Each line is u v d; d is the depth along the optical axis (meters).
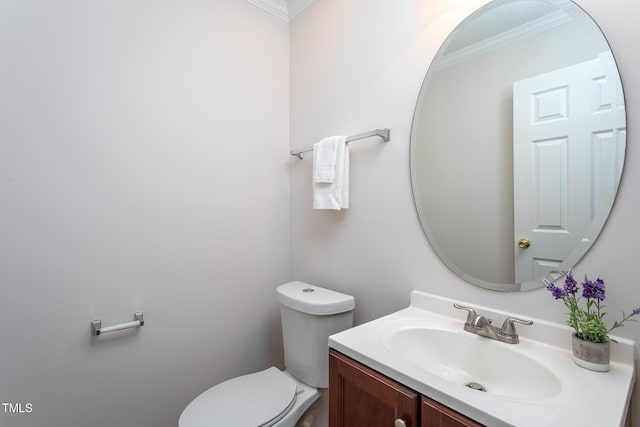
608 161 0.78
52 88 1.13
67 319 1.17
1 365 1.05
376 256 1.35
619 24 0.76
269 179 1.79
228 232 1.61
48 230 1.13
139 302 1.33
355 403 0.85
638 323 0.74
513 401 0.61
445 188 1.12
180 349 1.45
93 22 1.21
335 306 1.30
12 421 1.07
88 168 1.21
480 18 1.03
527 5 0.93
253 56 1.71
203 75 1.52
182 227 1.45
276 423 1.10
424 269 1.17
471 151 1.05
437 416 0.65
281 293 1.44
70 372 1.17
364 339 0.91
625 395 0.63
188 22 1.47
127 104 1.29
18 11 1.07
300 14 1.79
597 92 0.80
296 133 1.83
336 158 1.42
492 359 0.88
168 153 1.41
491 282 0.99
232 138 1.63
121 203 1.28
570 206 0.84
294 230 1.85
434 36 1.15
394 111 1.28
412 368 0.74
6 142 1.05
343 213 1.51
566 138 0.85
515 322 0.91
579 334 0.77
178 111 1.44
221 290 1.58
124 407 1.29
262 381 1.32
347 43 1.49
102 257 1.24
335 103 1.55
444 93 1.12
